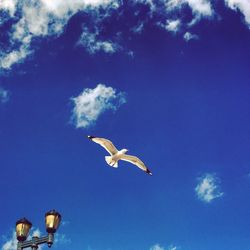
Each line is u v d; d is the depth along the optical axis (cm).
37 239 1269
